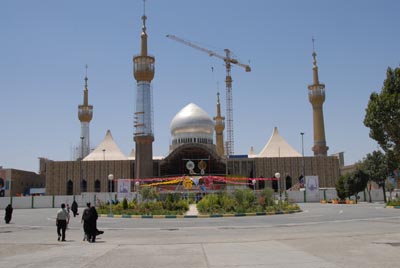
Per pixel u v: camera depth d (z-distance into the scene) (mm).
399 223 30281
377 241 19359
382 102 52344
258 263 14117
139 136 94250
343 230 25828
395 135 53031
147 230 29484
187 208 50094
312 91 113312
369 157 80500
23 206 85062
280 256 15531
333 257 15086
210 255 16109
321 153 110812
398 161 55375
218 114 137250
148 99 96312
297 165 103312
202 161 99750
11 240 24094
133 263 14672
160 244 20203
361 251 16391
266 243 19562
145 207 49781
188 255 16281
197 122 107938
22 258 16500
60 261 15453
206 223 34625
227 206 46844
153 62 97625
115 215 46062
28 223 39438
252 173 103625
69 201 85562
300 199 87500
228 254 16266
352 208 55375
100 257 16234
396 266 13141
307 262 14148
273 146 114438
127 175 103000
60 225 23344
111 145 115500
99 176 103500
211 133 110125
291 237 22234
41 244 21500
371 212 44938
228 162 103625
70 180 103875
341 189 80062
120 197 66625
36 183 128375
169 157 101500
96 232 22688
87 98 128250
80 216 47906
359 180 77000
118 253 17250
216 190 74875
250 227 29953
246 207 47531
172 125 110375
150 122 95750
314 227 28734
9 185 110188
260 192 53375
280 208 47344
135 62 96688
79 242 22297
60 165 104375
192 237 23766
